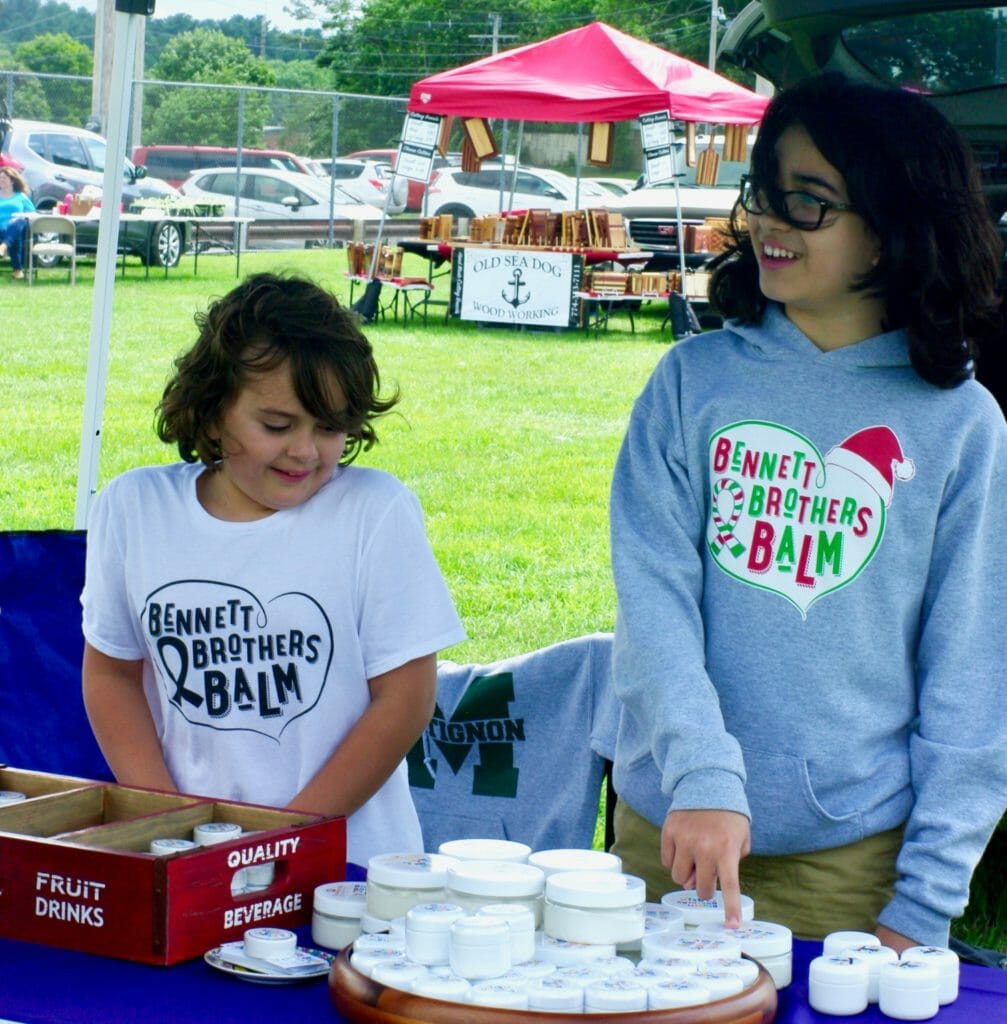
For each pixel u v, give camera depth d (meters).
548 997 1.32
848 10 2.85
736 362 2.02
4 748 3.08
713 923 1.62
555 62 13.81
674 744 1.79
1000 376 2.58
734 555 1.96
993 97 3.00
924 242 1.85
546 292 15.36
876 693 1.93
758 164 1.91
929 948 1.57
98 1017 1.42
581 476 9.20
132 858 1.55
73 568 3.12
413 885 1.57
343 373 1.97
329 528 2.07
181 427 2.04
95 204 18.20
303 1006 1.46
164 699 2.11
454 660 5.51
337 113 22.94
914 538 1.91
